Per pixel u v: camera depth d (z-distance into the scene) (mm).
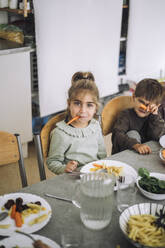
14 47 2273
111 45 2934
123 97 1840
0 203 1000
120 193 979
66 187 1104
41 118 2854
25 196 1032
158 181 1077
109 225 917
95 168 1239
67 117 1547
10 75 2297
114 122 1831
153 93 1675
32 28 2445
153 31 3246
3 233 866
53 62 2586
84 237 865
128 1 2930
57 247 810
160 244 807
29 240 833
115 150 1687
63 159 1495
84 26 2637
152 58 3428
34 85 2668
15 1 2408
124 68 3332
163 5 3156
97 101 1530
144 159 1341
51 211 952
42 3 2307
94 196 854
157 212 939
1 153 1264
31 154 2709
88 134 1520
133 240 797
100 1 2631
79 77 1770
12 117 2447
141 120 1785
